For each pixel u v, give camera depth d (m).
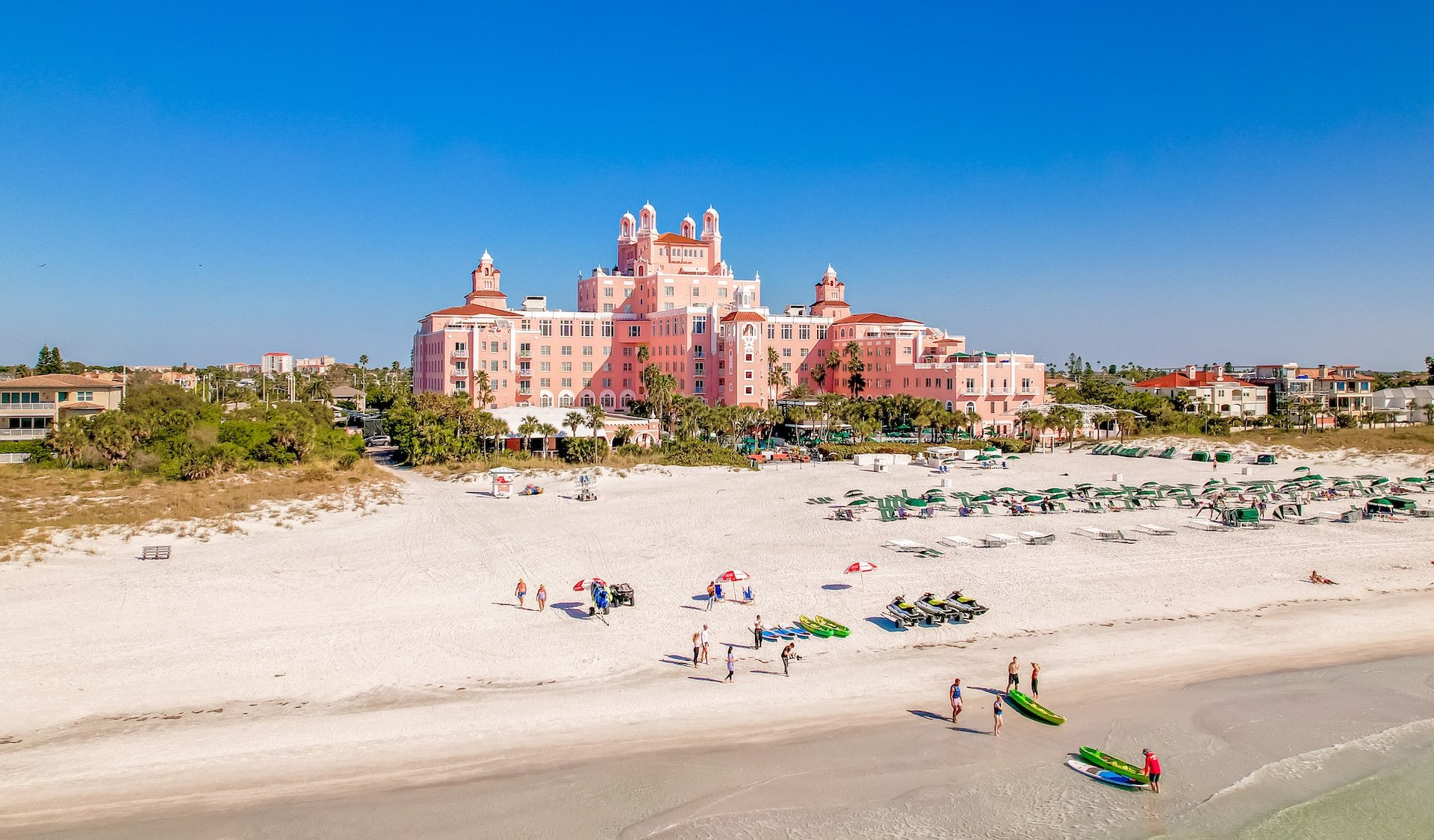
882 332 160.00
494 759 31.59
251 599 48.66
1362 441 119.81
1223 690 38.69
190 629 43.69
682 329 150.50
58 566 54.09
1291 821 28.73
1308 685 39.38
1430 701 37.91
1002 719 35.31
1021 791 30.08
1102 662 41.50
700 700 36.50
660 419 124.88
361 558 58.06
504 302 174.12
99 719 34.03
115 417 90.94
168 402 119.38
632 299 171.25
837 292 190.88
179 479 82.00
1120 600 50.66
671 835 27.23
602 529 67.94
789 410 136.75
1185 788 30.58
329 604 48.09
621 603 48.56
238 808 28.27
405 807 28.47
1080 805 29.33
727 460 105.69
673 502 80.12
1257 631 45.97
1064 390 176.00
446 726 34.00
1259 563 59.19
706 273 169.88
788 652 39.81
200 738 32.62
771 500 81.38
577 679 38.53
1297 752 33.31
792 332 161.00
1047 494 81.31
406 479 92.25
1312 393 174.25
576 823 27.80
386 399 165.50
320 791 29.33
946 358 146.38
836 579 54.16
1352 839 27.91
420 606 48.16
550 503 79.25
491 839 26.89
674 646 42.50
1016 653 42.28
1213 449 121.50
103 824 27.25
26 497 71.88
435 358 153.62
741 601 49.38
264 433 100.00
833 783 30.31
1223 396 169.75
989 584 53.38
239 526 65.75
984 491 88.19
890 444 121.06
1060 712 36.16
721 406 126.25
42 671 38.34
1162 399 151.62
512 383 149.75
